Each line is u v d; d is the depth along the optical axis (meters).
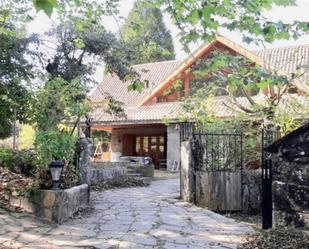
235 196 9.60
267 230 5.53
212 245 5.33
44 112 8.98
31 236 5.62
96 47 12.77
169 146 19.31
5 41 11.41
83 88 10.05
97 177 12.04
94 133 26.41
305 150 5.27
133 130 22.98
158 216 7.39
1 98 11.16
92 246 5.19
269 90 11.43
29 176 7.83
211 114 11.25
